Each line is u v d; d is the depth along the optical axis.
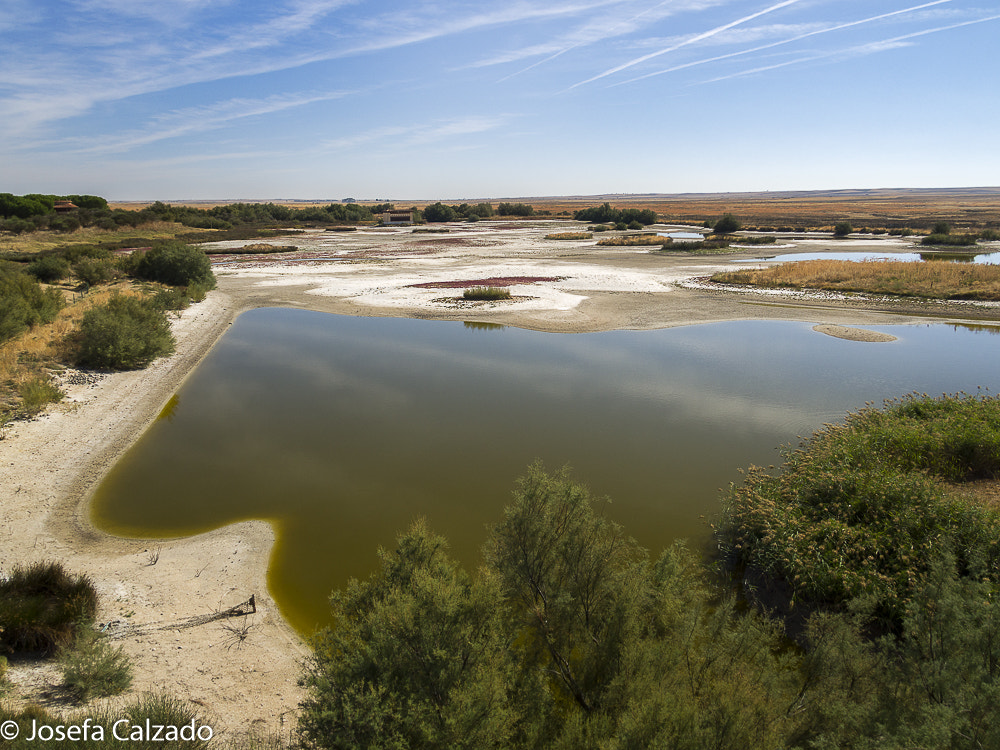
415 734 4.29
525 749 4.56
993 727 4.06
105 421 15.13
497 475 12.38
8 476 11.66
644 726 4.18
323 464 12.98
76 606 7.24
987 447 11.27
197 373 20.23
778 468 12.31
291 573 8.88
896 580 7.68
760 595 8.29
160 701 5.17
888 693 4.82
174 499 11.33
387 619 5.18
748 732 4.20
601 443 14.04
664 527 10.13
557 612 5.84
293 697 6.28
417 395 17.77
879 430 12.18
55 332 20.78
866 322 26.80
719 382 18.61
